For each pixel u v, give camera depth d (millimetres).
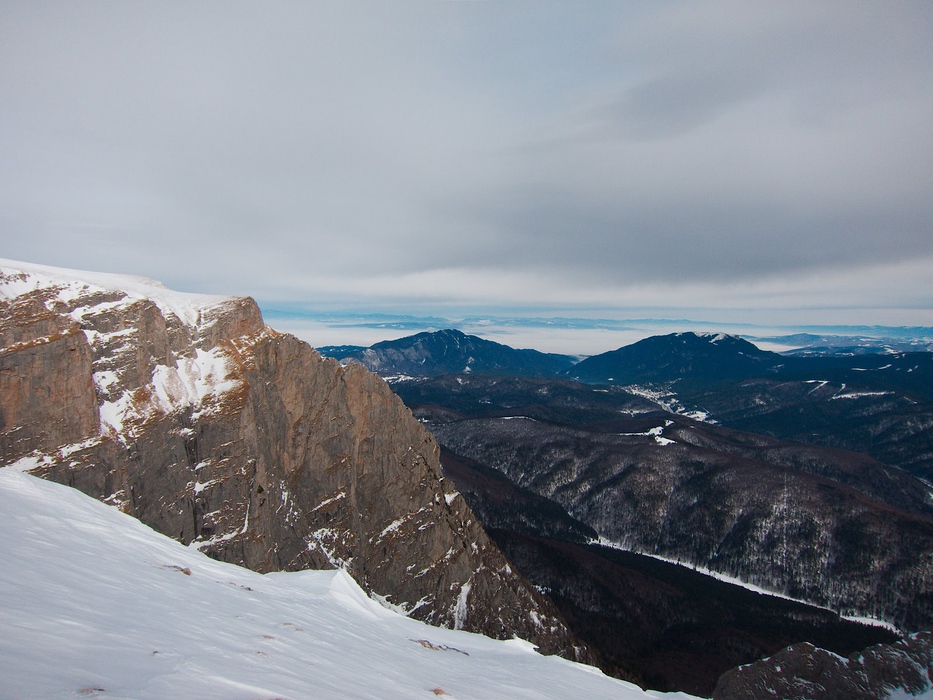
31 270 61938
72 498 33312
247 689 14203
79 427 53656
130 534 31766
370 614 37500
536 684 33531
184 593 23703
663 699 48906
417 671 25250
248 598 27453
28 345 52156
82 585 19531
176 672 13961
